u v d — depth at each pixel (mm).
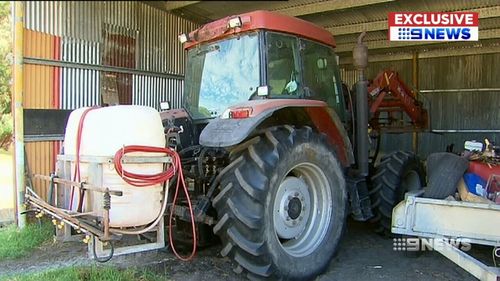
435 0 5812
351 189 3838
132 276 3100
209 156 3305
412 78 9242
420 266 3576
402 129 6031
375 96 5031
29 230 4121
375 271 3453
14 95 4352
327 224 3352
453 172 3535
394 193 4352
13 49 4355
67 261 3512
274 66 3334
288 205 3162
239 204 2836
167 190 2812
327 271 3436
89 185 2654
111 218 2592
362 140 3986
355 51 3959
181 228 3447
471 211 3156
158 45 5660
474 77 8711
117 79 5242
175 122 3553
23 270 3301
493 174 3525
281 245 3016
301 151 3102
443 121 9055
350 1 5695
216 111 3518
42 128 4562
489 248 4062
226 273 3297
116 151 2629
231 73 3447
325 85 3875
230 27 3332
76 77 4820
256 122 2752
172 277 3201
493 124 8570
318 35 3758
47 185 4613
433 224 3311
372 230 4789
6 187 6004
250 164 2898
